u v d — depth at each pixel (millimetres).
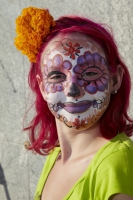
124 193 1198
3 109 3611
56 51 1493
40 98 1734
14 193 3625
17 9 3293
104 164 1285
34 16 1524
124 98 1552
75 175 1452
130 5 2449
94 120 1464
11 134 3572
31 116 3266
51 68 1494
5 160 3662
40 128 1798
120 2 2496
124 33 2508
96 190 1264
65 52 1479
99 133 1478
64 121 1486
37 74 1604
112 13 2553
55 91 1485
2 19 3447
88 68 1463
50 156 1734
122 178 1229
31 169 3424
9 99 3533
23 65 3336
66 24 1536
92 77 1463
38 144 1812
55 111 1503
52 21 1533
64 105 1478
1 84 3588
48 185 1613
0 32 3490
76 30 1479
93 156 1437
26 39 1544
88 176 1325
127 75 1565
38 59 1568
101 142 1459
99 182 1261
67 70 1469
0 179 3730
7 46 3457
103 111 1475
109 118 1485
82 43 1478
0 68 3568
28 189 3482
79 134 1501
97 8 2641
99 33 1482
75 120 1466
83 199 1310
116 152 1312
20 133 3471
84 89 1455
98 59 1472
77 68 1460
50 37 1530
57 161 1666
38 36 1531
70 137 1525
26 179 3486
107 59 1499
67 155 1542
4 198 3723
